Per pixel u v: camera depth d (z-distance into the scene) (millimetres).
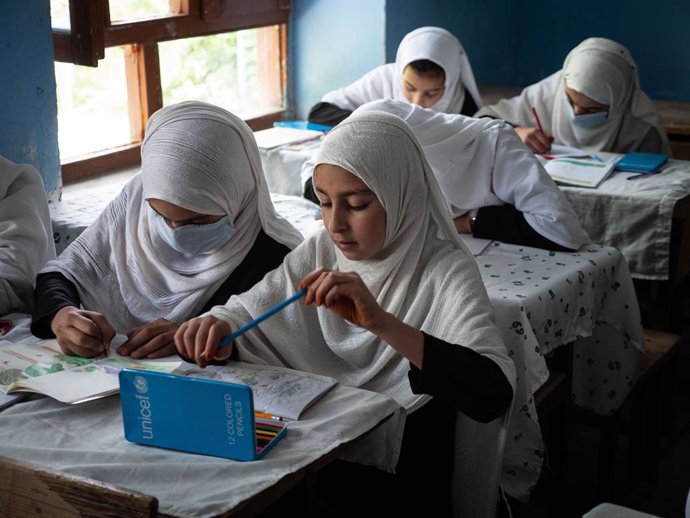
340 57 4539
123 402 1339
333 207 1597
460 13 5047
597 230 3018
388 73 4152
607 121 3900
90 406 1481
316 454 1311
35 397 1535
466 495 1844
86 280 2049
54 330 1785
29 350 1720
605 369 2553
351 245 1608
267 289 1779
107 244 2090
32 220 2303
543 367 2080
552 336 2209
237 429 1280
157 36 3795
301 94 4680
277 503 1742
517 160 2574
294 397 1479
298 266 1802
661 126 3947
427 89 3908
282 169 3471
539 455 2086
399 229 1646
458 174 2604
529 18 5531
